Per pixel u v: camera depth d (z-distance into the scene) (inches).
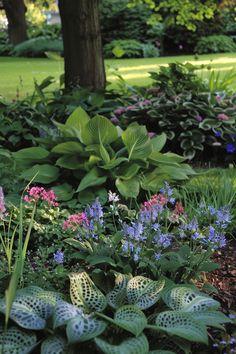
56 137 169.9
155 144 170.6
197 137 209.2
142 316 82.0
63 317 79.6
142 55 763.4
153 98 228.2
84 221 108.3
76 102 238.1
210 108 217.6
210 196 148.0
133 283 91.4
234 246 128.8
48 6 1151.6
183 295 90.4
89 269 106.6
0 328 81.9
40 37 854.5
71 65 261.1
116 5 810.8
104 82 267.6
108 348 74.9
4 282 95.7
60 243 118.6
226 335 87.9
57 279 101.1
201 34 788.0
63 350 77.7
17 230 123.5
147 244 105.1
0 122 212.4
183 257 103.7
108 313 89.3
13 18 870.4
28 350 77.7
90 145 154.9
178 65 242.8
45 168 159.0
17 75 530.3
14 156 164.7
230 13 793.6
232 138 205.3
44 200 133.5
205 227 118.1
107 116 234.5
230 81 263.0
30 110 227.0
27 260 115.3
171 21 456.4
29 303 84.7
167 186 118.0
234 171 180.2
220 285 110.3
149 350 83.4
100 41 263.0
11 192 152.3
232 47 788.0
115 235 106.8
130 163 154.6
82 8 253.4
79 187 144.4
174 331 78.9
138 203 151.9
